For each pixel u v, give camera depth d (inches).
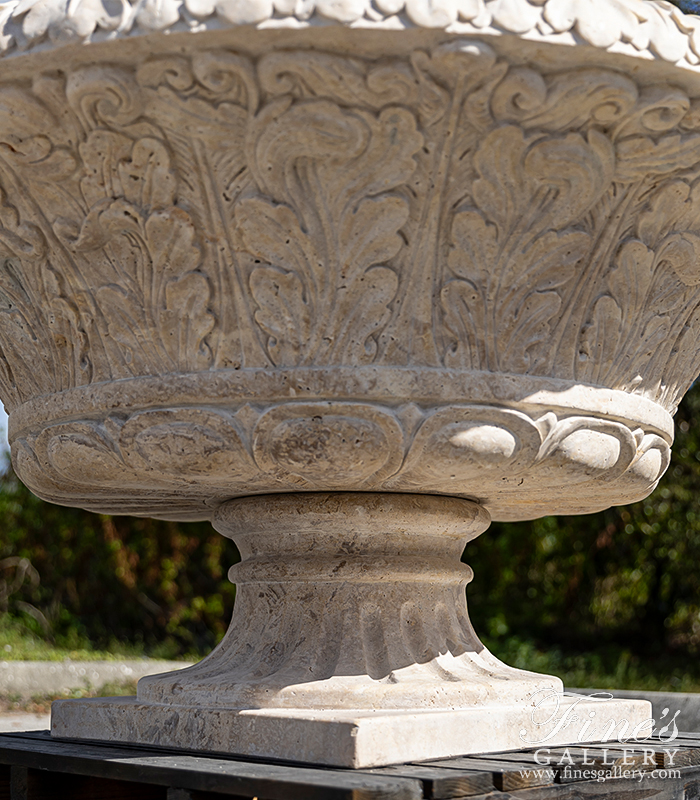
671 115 67.5
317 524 81.4
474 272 70.2
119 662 214.5
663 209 73.3
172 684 81.0
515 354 72.1
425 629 82.8
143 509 100.8
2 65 64.9
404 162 65.9
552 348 73.5
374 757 67.0
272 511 82.4
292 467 71.2
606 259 73.2
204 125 65.1
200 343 71.6
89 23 62.2
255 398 70.4
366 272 68.7
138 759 70.9
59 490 86.7
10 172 71.4
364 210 67.3
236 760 70.6
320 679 76.5
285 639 81.7
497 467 72.9
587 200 69.6
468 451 71.0
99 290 73.4
